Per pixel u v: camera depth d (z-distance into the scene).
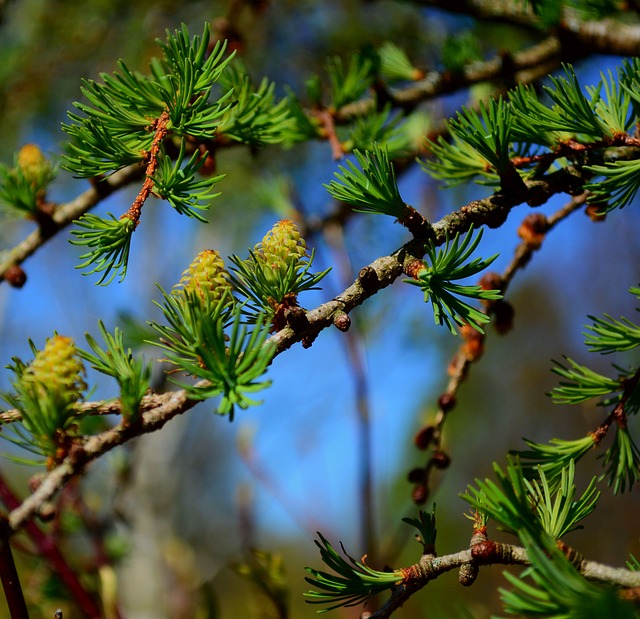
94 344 0.42
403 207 0.43
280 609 0.57
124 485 0.73
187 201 0.43
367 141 0.53
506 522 0.40
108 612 0.63
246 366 0.40
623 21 0.58
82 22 1.09
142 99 0.45
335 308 0.42
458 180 0.49
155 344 0.41
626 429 0.45
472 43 0.59
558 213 0.49
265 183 0.75
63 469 0.40
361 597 0.42
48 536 0.58
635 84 0.45
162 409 0.41
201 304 0.41
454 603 0.45
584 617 0.37
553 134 0.46
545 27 0.57
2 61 1.07
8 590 0.42
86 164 0.44
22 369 0.41
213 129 0.44
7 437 0.41
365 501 0.68
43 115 1.12
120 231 0.42
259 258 0.43
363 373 0.73
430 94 0.57
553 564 0.39
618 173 0.44
